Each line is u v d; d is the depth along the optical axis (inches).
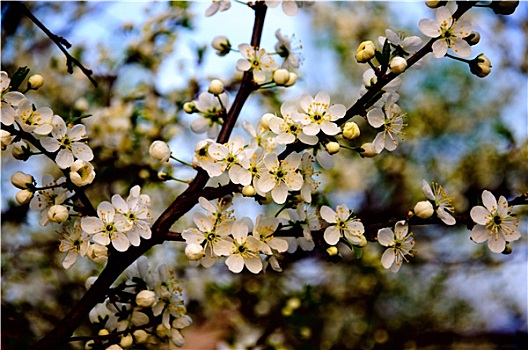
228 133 24.7
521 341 41.3
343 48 44.7
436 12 22.7
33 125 22.1
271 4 24.5
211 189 23.1
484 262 41.2
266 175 22.3
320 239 23.3
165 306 24.0
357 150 23.0
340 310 39.6
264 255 24.0
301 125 22.4
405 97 43.3
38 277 34.0
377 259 37.0
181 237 23.1
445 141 42.9
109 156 31.3
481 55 22.6
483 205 23.0
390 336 40.3
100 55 34.1
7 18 32.9
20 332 30.5
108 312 24.4
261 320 34.1
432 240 42.5
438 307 43.5
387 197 42.5
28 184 22.9
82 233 22.9
